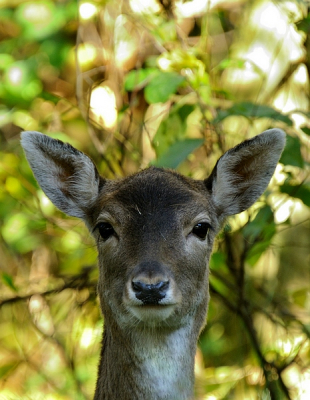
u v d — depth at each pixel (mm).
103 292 9383
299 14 13102
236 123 13664
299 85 13844
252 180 10141
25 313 13391
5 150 14469
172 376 9227
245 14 14359
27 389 13352
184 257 8961
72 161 9938
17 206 13773
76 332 12969
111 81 13555
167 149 11336
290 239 14336
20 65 14695
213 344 13398
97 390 9727
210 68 13977
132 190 9273
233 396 12336
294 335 12961
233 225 12781
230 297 12984
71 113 14562
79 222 13141
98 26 13953
